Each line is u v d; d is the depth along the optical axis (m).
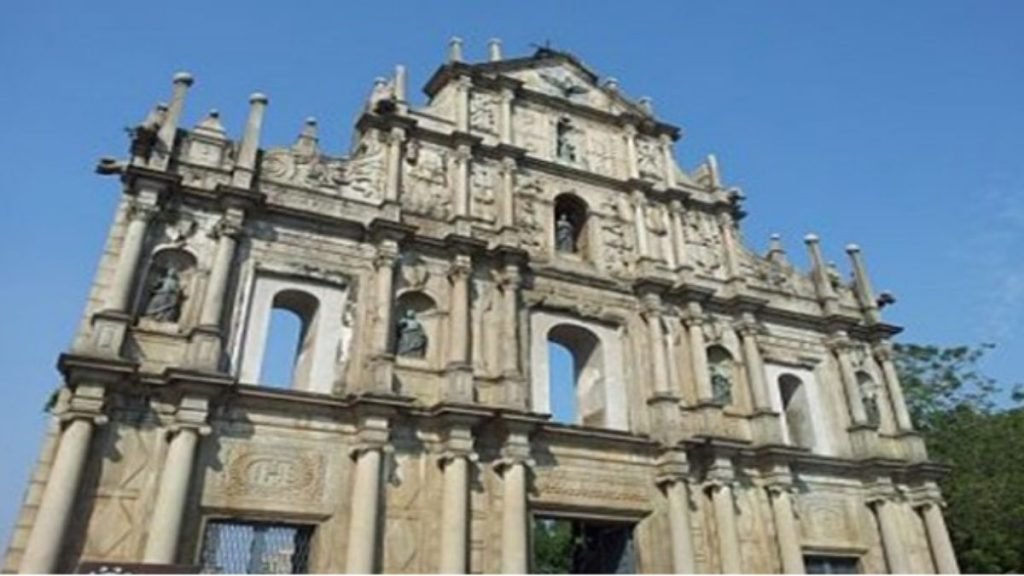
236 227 26.88
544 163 35.69
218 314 25.08
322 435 25.03
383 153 32.03
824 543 32.03
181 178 26.61
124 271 24.41
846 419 36.06
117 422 22.45
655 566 28.39
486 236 32.09
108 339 23.16
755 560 30.02
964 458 45.47
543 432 28.25
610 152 38.44
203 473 22.91
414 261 29.97
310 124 31.22
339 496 24.45
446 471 25.61
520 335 30.56
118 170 26.22
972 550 42.00
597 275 33.84
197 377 23.00
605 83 40.75
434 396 27.73
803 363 36.84
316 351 27.09
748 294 36.94
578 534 32.25
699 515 29.81
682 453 29.94
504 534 25.55
